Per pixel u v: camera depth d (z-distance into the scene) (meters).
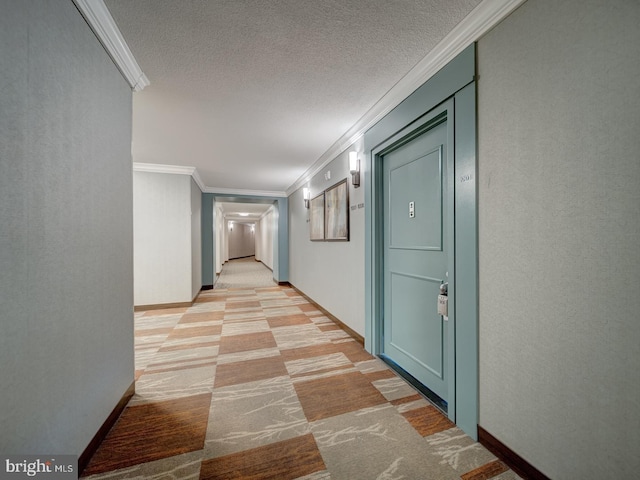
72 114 1.25
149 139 3.37
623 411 0.95
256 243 16.56
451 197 1.68
